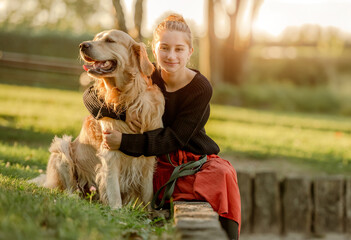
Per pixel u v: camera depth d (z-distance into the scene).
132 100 3.87
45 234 2.37
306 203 6.65
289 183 6.65
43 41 25.30
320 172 8.13
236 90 22.89
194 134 4.00
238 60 24.36
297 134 12.98
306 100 24.25
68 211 2.79
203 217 3.02
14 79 21.66
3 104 13.35
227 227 3.74
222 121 14.59
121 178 4.12
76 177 4.43
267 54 31.23
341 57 28.97
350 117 22.48
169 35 3.90
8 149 6.74
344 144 11.44
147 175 4.09
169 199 3.94
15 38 25.12
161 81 4.14
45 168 6.00
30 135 8.76
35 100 15.16
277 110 22.78
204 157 4.07
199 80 4.01
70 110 13.47
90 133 4.21
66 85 22.12
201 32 21.02
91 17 32.81
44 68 19.39
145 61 3.90
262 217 6.58
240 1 23.25
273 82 27.88
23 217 2.54
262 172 6.60
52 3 32.91
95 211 3.18
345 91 27.41
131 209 3.87
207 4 19.67
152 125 3.91
